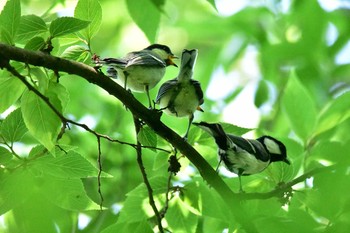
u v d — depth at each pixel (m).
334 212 6.86
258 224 7.77
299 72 17.34
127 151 14.92
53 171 7.64
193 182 8.77
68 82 17.08
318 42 16.69
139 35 18.53
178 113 10.52
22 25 7.46
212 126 9.00
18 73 6.86
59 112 7.16
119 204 13.16
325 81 17.52
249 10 18.91
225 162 10.17
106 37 18.45
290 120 10.76
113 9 18.36
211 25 19.03
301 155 9.66
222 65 19.02
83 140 15.62
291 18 17.81
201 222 10.94
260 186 9.25
